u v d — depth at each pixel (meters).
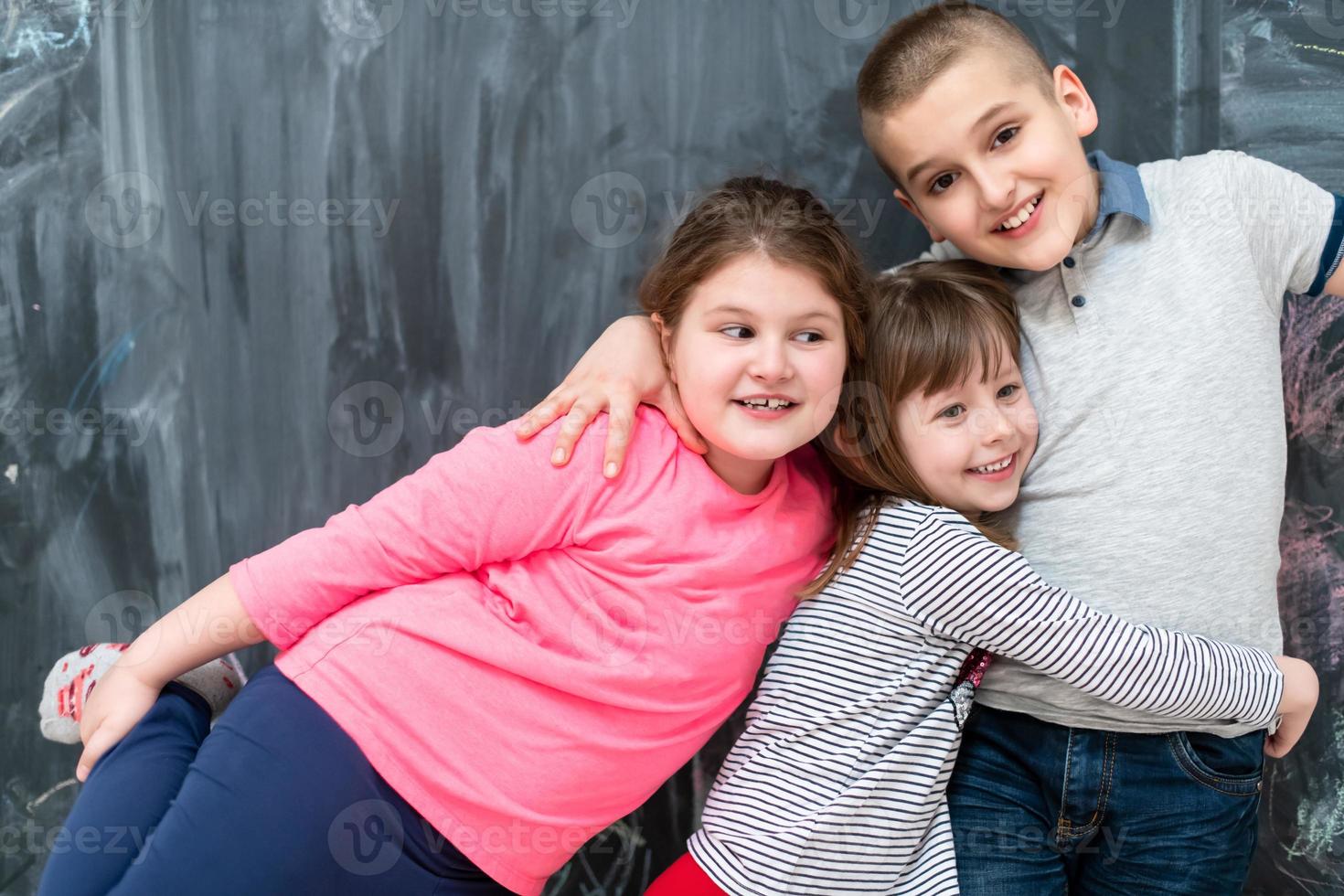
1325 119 0.93
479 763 0.71
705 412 0.72
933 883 0.74
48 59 0.94
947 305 0.75
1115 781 0.78
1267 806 0.97
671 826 0.98
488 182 0.93
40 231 0.95
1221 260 0.78
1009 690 0.79
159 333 0.96
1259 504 0.77
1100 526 0.76
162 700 0.76
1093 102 0.90
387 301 0.95
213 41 0.93
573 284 0.94
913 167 0.77
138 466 0.97
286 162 0.94
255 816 0.68
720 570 0.73
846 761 0.73
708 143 0.93
